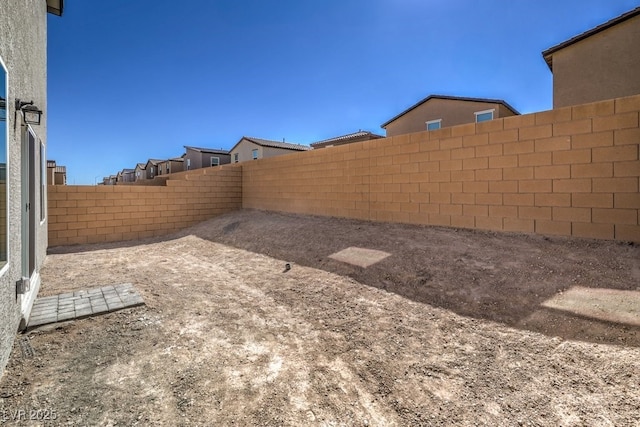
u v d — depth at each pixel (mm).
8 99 2715
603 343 2672
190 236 9953
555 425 1948
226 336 3229
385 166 7465
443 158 6387
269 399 2250
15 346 2904
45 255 6832
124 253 7852
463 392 2299
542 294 3572
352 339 3139
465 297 3799
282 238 7781
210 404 2182
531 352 2701
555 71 10125
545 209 5105
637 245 4250
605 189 4559
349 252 5922
